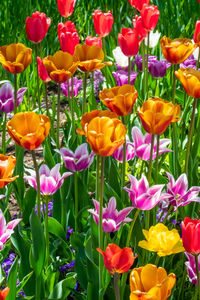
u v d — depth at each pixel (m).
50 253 1.98
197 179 2.11
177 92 2.82
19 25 3.63
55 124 2.98
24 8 3.70
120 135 1.52
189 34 3.55
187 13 3.77
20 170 2.13
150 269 1.44
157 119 1.62
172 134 2.17
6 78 2.96
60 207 2.10
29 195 2.09
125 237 1.95
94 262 1.83
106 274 1.74
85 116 1.58
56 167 1.85
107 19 2.29
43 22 2.13
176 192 1.81
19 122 1.60
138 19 2.29
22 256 1.81
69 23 2.27
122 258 1.52
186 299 1.91
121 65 2.59
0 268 1.76
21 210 2.17
